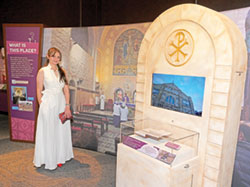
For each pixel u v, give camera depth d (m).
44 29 3.69
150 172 1.98
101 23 4.78
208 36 1.97
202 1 3.30
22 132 4.00
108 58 3.40
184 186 1.99
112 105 3.45
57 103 2.92
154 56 2.45
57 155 3.06
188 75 2.14
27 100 3.86
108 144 3.56
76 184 2.65
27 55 3.73
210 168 2.04
